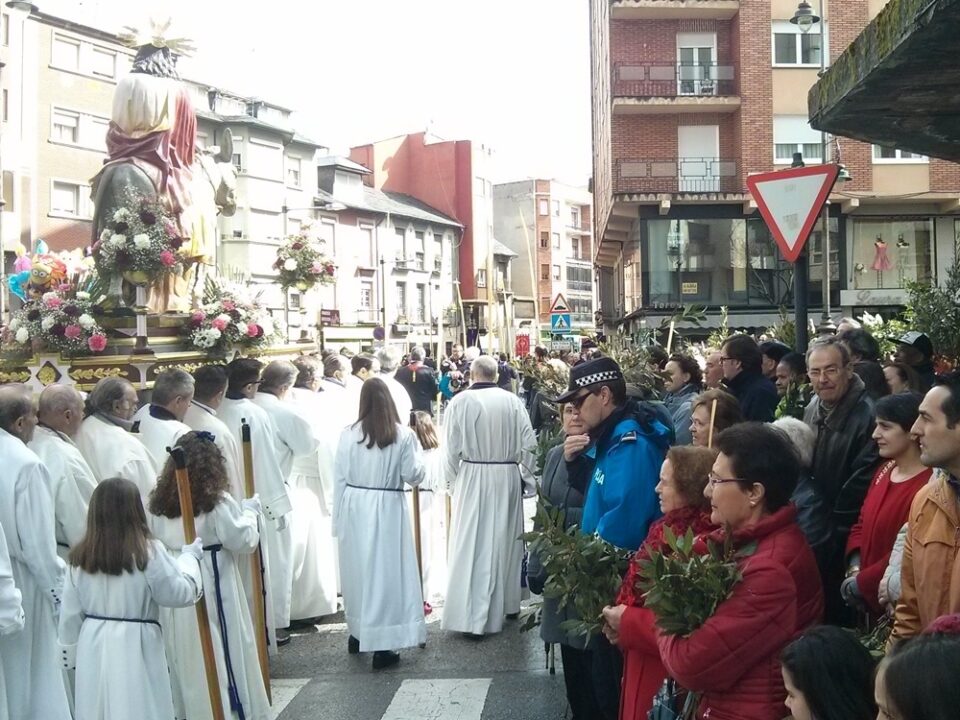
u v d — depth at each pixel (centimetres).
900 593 336
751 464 321
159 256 973
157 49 1177
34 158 3356
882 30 392
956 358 803
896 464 409
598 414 464
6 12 3266
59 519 542
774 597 299
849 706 247
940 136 532
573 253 7719
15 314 977
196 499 537
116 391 617
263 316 1107
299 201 4412
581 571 393
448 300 5678
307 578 805
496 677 645
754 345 666
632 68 2862
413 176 6006
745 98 2795
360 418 701
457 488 768
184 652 545
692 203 2852
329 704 601
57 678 499
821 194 671
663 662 321
